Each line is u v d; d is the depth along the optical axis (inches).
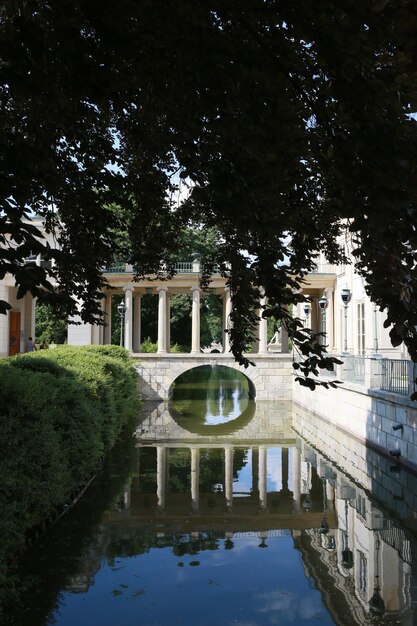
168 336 1788.9
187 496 514.3
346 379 915.4
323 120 118.3
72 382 491.8
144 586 306.5
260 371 1498.5
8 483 295.7
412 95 107.3
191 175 149.1
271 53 124.7
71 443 449.7
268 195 156.1
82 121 214.4
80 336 1530.5
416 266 124.0
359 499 506.3
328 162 133.2
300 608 282.8
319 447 786.2
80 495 508.7
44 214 288.5
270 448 780.6
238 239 243.9
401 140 100.6
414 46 98.6
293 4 110.0
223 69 135.1
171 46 137.6
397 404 636.7
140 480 576.4
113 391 768.3
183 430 960.9
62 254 147.6
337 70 109.4
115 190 257.4
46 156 176.6
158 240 303.0
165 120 194.9
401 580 320.8
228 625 258.1
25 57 126.8
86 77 134.4
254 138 144.5
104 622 260.8
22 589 295.9
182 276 1579.7
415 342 118.6
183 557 353.7
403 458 619.2
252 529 416.5
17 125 210.7
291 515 455.2
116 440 839.1
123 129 232.5
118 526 417.1
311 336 178.7
